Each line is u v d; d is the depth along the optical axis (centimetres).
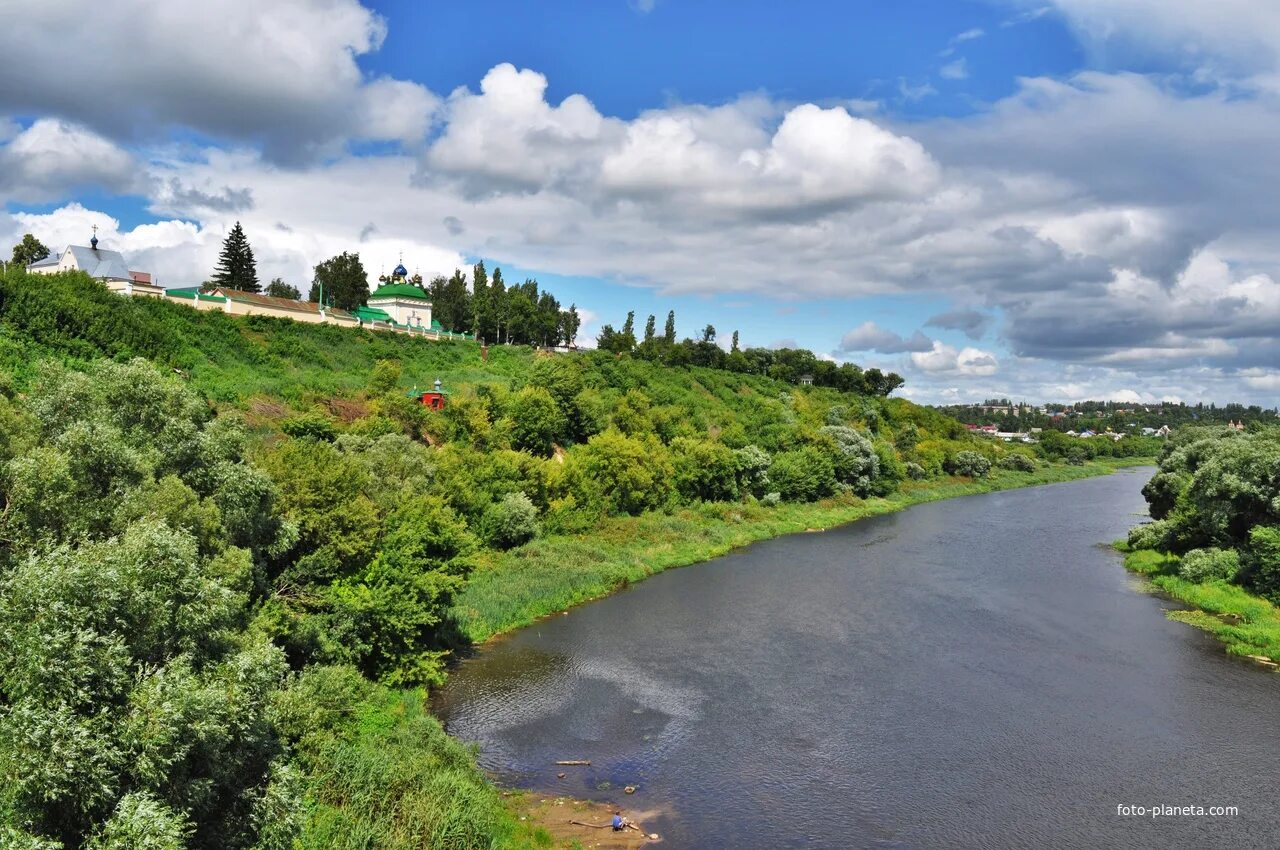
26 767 1529
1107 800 2756
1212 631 4575
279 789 2059
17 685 1623
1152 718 3409
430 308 12762
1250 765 2995
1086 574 6147
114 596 1784
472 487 5984
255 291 13350
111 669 1730
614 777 2909
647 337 16512
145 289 8519
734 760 3042
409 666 3622
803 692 3694
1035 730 3294
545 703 3553
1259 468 5297
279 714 2670
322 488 3644
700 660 4116
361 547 3600
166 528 2080
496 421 7456
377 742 2903
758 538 7719
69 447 2497
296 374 7788
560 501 6756
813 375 18338
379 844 2288
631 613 4978
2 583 1750
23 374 5278
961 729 3303
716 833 2553
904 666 4031
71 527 2291
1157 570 6038
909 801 2750
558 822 2598
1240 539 5650
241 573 2630
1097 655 4191
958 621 4816
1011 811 2689
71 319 6072
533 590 5122
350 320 10719
